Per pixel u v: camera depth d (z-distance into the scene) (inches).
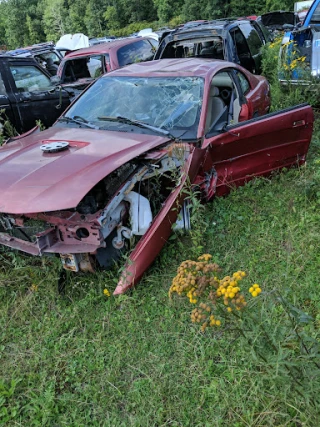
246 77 205.5
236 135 159.8
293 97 237.9
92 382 101.5
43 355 109.0
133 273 123.0
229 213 159.8
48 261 133.5
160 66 190.1
